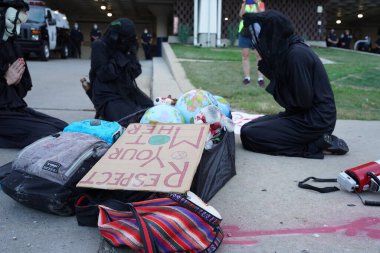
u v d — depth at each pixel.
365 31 49.28
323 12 24.69
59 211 2.68
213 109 3.41
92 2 35.94
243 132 4.17
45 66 14.73
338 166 3.79
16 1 4.06
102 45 4.48
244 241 2.45
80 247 2.38
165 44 20.61
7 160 3.81
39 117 4.36
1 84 4.15
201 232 2.29
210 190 2.96
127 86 4.61
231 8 23.69
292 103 3.97
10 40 4.27
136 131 3.13
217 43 20.73
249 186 3.28
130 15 46.06
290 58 3.85
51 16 18.39
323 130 3.96
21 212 2.82
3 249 2.36
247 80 8.27
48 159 2.70
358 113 6.16
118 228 2.27
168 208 2.33
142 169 2.63
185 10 24.23
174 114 3.51
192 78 8.85
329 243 2.44
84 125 3.24
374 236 2.52
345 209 2.88
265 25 3.85
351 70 10.84
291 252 2.34
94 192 2.73
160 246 2.15
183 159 2.68
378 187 3.02
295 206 2.93
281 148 4.05
